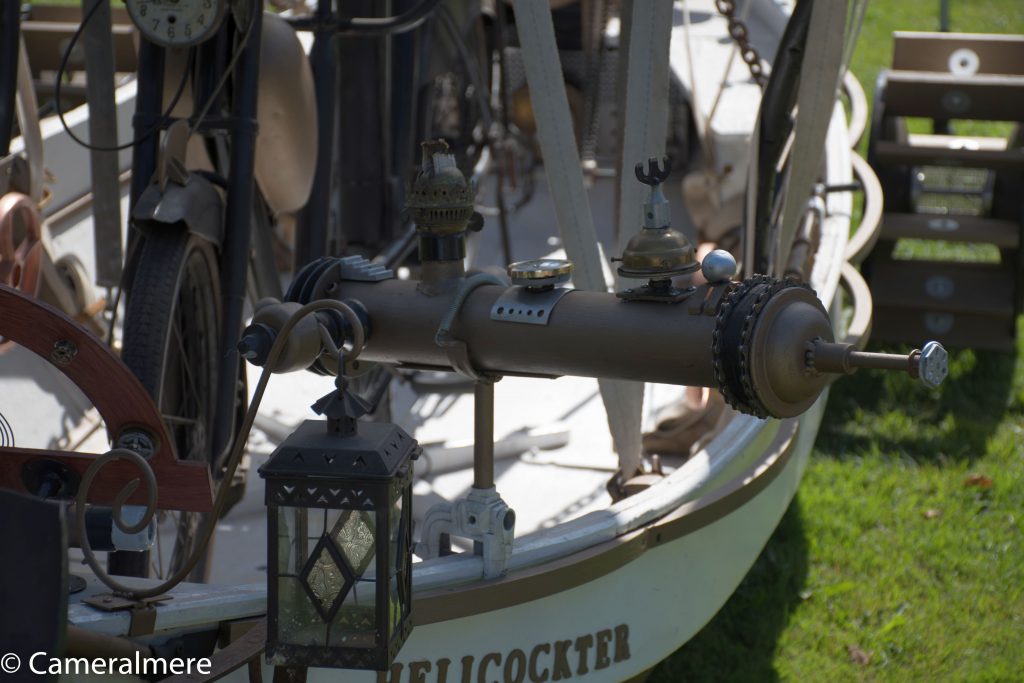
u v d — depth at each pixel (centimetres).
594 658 306
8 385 432
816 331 208
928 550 499
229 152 354
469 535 278
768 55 697
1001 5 1346
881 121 666
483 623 279
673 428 473
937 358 199
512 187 630
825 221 538
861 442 585
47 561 198
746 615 456
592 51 709
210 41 335
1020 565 490
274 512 203
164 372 310
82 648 221
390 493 200
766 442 397
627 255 224
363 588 204
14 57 299
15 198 352
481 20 609
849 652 435
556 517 443
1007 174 662
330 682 264
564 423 512
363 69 462
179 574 230
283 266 629
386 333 244
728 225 620
